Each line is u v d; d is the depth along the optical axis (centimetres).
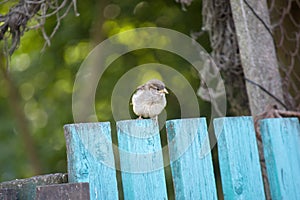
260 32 984
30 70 1606
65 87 1625
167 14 1501
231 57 1084
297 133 799
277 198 750
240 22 987
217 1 1080
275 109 895
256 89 972
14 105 1642
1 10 1245
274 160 754
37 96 1645
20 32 860
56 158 1609
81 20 1531
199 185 659
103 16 1502
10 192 559
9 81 1623
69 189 543
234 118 720
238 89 1116
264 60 978
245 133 727
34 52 1594
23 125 1644
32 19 941
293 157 781
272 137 759
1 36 859
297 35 1163
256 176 725
